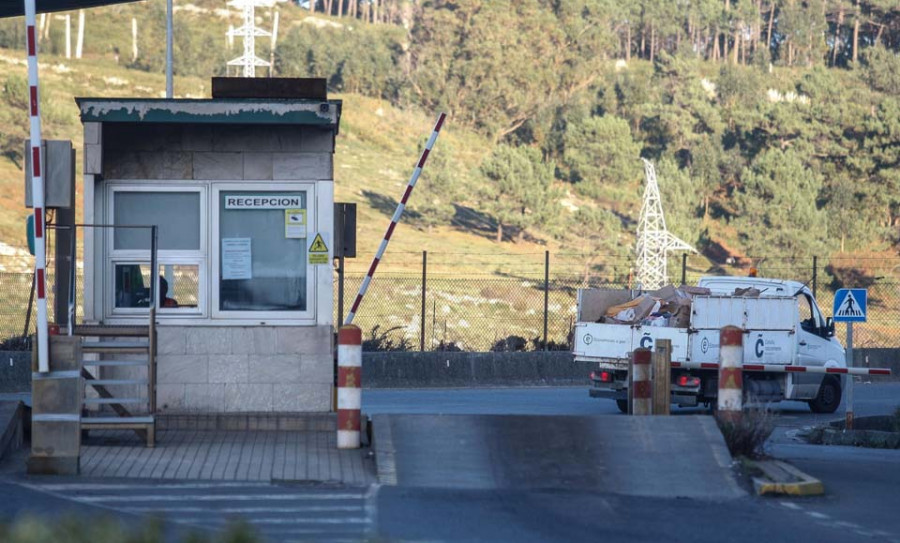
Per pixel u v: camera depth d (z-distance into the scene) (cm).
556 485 2259
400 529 1872
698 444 2459
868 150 18788
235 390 2797
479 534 1861
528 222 15125
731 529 1958
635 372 2873
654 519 2016
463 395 5031
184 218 2828
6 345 5438
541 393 5225
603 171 18462
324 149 2830
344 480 2259
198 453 2494
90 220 2788
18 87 16575
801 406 5122
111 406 2742
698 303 4266
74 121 16338
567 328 9119
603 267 13838
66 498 2039
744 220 17112
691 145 19712
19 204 13162
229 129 2827
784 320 4422
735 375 2588
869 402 5250
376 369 5550
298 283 2836
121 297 2819
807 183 17662
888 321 12312
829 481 2453
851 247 17150
